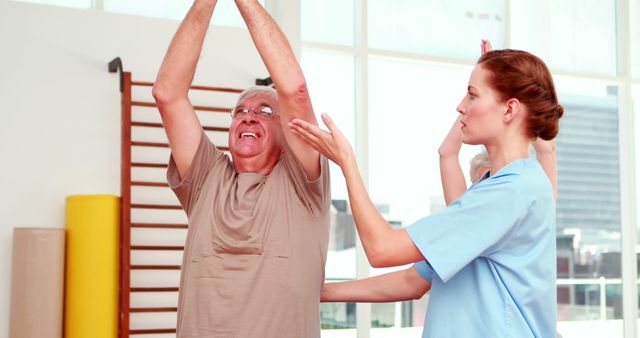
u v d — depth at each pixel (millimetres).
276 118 1962
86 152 4082
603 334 5633
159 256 4129
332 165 4789
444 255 1612
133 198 4094
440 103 5203
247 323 1779
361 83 4902
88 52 4129
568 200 5625
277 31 1781
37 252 3746
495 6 5449
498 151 1721
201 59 4332
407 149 5066
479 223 1620
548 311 1712
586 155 5719
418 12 5195
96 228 3820
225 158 1961
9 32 4008
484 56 1741
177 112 1860
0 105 3961
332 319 4707
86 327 3783
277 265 1800
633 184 5832
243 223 1796
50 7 4086
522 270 1662
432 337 1718
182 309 1860
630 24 5949
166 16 4402
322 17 4910
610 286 5691
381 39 5062
